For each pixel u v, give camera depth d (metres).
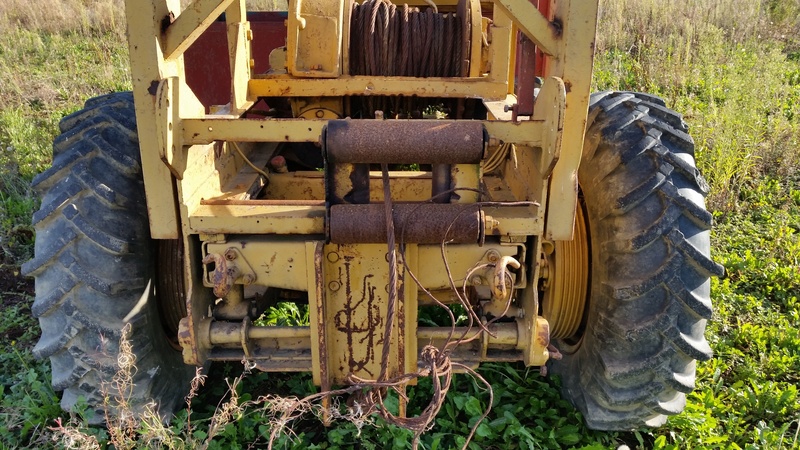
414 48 3.46
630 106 2.88
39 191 2.76
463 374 3.28
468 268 2.45
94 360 2.63
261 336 2.55
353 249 2.37
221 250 2.41
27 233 4.88
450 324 3.61
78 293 2.59
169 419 2.87
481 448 2.85
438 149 2.18
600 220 2.71
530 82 2.68
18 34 10.49
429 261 2.43
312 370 2.49
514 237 2.43
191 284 2.43
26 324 3.88
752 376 3.41
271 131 2.34
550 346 2.82
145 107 2.26
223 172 2.87
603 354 2.73
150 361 2.76
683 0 10.72
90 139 2.70
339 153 2.17
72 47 10.26
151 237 2.61
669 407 2.75
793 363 3.53
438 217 2.24
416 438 2.07
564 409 3.14
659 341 2.62
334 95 3.37
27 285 4.38
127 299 2.65
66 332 2.61
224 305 2.62
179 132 2.29
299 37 3.36
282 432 2.82
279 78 3.37
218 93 5.18
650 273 2.56
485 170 3.27
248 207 2.47
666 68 8.21
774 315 3.98
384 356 2.16
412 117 3.85
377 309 2.43
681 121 2.88
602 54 9.24
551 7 2.44
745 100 6.59
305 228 2.37
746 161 5.65
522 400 3.13
